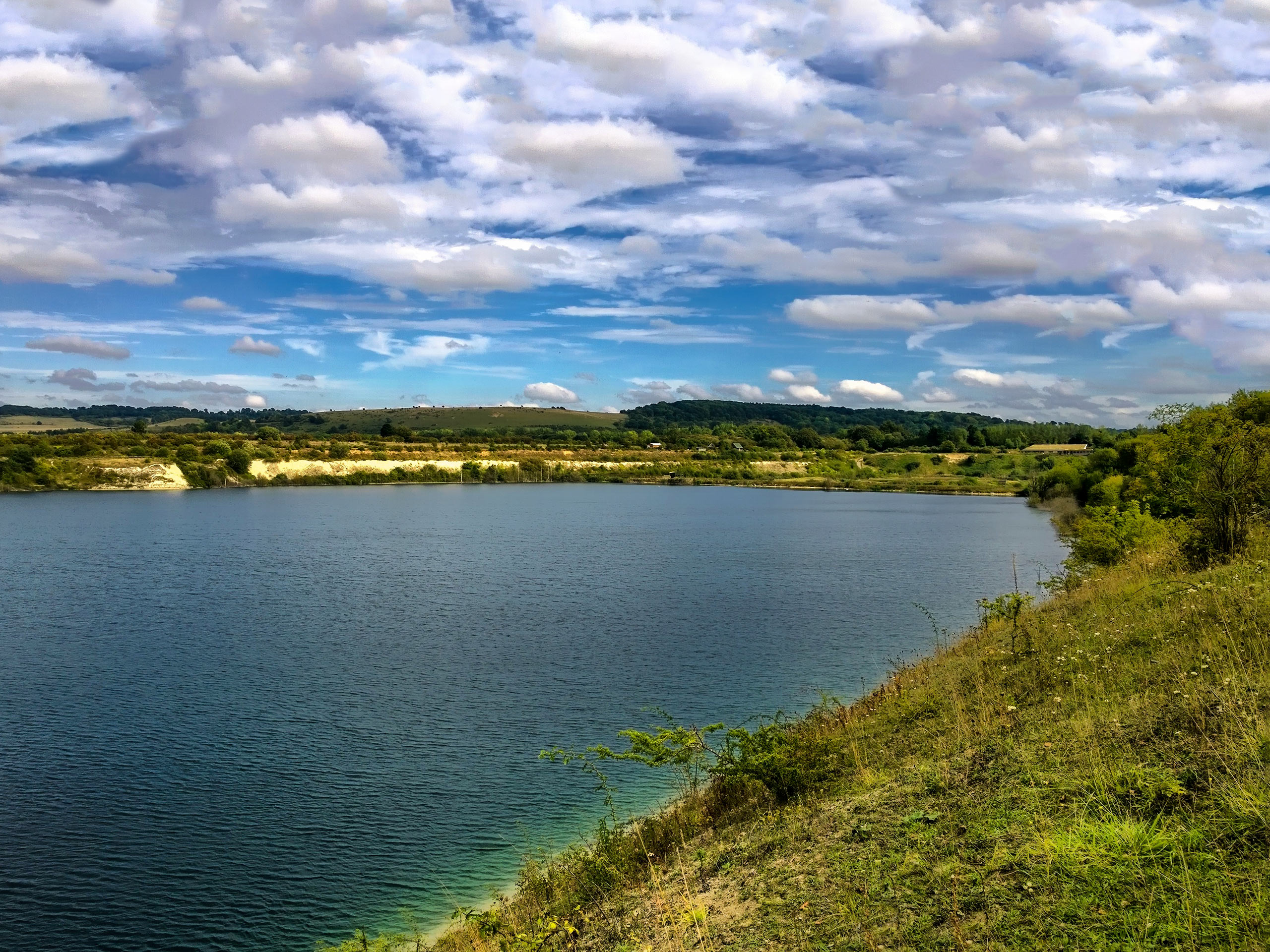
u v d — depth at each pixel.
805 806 10.75
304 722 23.73
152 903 14.28
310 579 53.09
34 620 39.53
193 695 26.50
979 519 101.75
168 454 155.75
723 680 27.69
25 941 13.23
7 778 19.64
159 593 47.81
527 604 43.59
